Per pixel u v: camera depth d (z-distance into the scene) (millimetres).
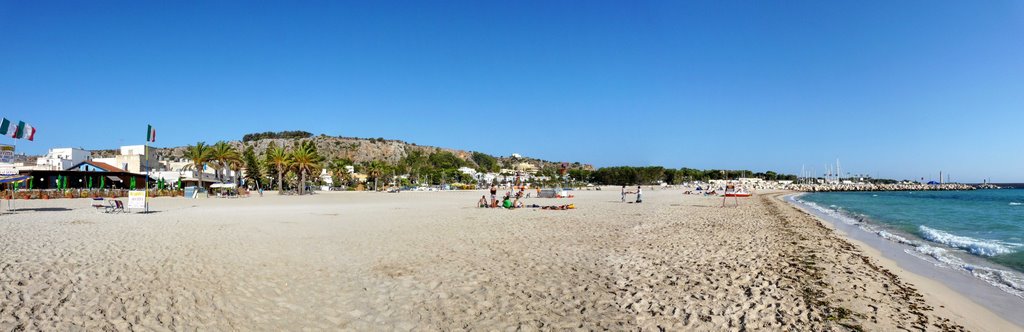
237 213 26859
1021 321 8109
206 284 8742
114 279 8961
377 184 123438
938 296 9484
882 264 12953
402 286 8898
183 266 10266
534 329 6637
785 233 19281
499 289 8742
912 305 8562
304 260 11281
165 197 52531
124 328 6359
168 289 8320
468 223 20875
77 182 61469
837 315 7625
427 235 16375
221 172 89125
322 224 20156
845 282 10047
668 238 16297
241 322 6754
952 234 22297
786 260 12391
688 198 57594
